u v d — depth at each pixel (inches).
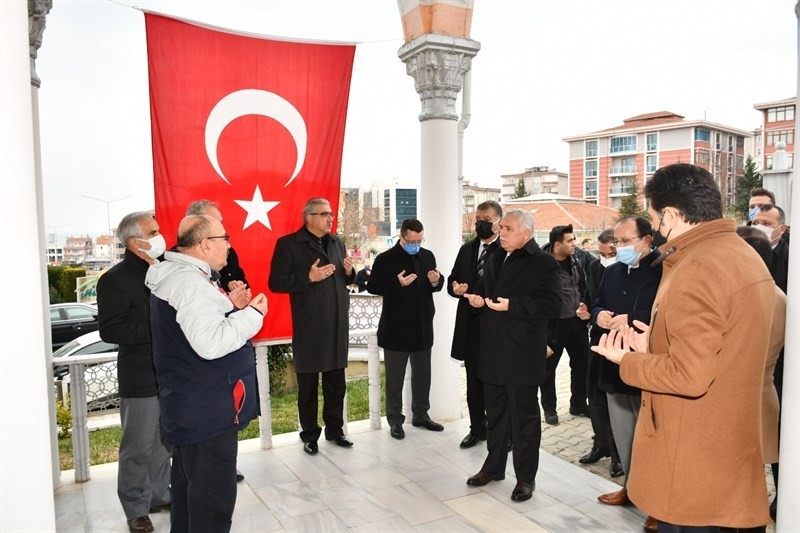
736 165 1796.3
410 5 204.2
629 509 143.7
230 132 185.3
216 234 106.0
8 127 62.6
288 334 195.0
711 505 73.2
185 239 104.3
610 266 147.0
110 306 128.4
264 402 186.1
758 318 71.1
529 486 149.2
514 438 149.6
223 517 105.7
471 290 179.5
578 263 216.2
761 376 73.1
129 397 132.5
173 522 112.3
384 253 195.3
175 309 101.4
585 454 183.2
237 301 128.6
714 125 1748.3
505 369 144.9
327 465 173.6
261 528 136.6
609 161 1955.0
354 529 135.6
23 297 64.1
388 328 193.0
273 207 193.2
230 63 183.8
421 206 212.5
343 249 188.2
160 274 102.6
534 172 2241.6
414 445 189.6
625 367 78.3
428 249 208.1
